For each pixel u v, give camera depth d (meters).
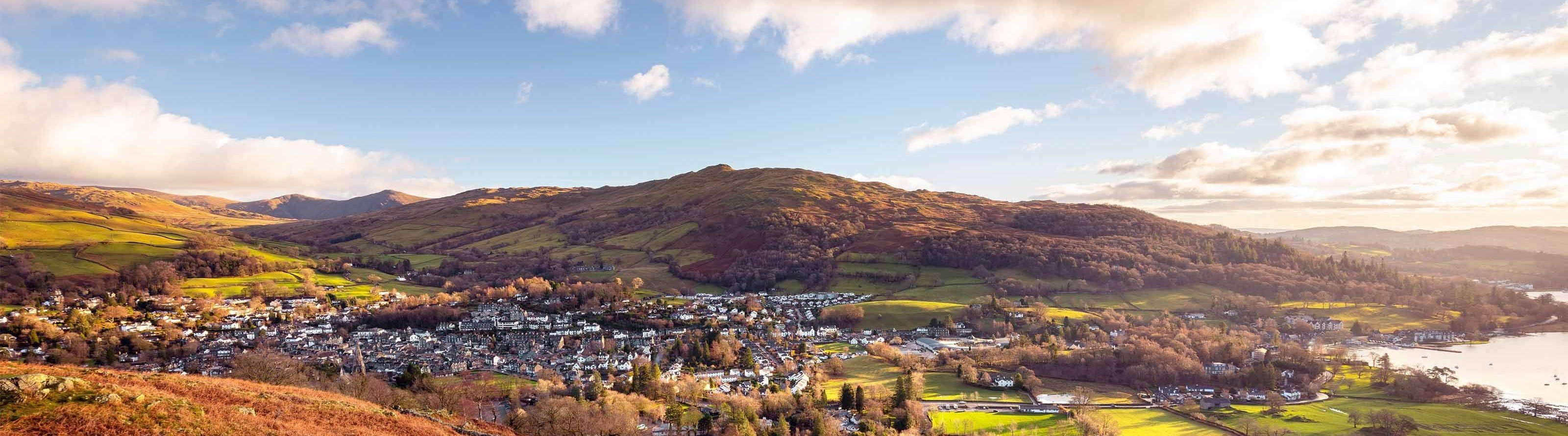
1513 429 160.75
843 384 193.38
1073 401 184.62
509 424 115.50
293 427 63.75
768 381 194.88
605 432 122.88
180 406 59.28
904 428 154.12
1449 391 194.12
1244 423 167.88
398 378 172.12
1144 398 192.38
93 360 195.50
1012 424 153.50
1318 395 195.88
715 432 137.25
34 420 49.25
